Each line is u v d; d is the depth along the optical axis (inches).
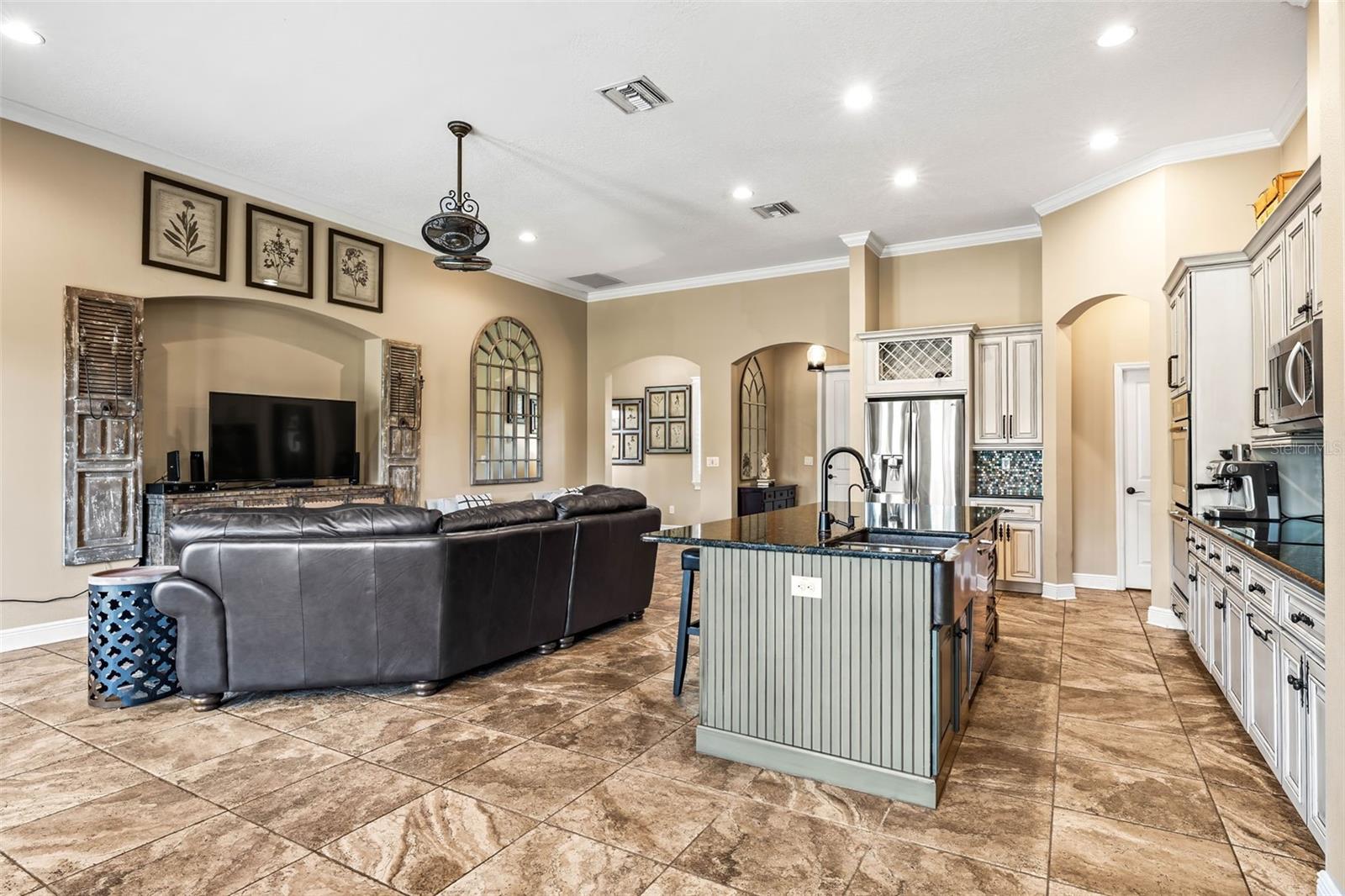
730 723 103.7
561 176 195.2
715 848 80.2
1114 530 229.0
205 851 79.4
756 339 295.4
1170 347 174.7
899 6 120.9
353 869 75.9
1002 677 141.8
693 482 375.9
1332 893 66.7
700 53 135.3
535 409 307.1
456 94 150.7
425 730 114.3
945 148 177.0
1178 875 74.9
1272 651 93.0
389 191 207.2
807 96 151.6
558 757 104.3
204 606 121.2
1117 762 102.7
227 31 127.3
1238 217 169.6
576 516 164.4
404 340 248.5
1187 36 129.7
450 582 129.7
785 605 99.7
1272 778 97.2
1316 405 100.2
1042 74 142.7
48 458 161.0
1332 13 69.4
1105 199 194.7
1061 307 209.8
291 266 211.9
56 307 162.2
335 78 143.8
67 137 163.9
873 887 72.9
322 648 125.6
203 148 177.6
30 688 133.4
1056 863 77.1
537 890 72.4
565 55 135.9
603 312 335.9
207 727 115.6
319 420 222.8
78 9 120.4
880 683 93.0
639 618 189.5
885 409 241.1
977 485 239.6
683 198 211.9
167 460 188.2
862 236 244.4
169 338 197.3
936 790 89.7
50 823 85.2
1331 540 68.7
